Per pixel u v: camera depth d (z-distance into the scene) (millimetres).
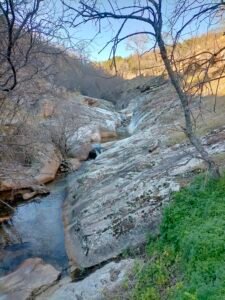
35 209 10664
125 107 33188
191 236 4531
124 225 6695
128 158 10852
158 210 6473
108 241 6641
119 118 28234
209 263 3994
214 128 9172
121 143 13789
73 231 8188
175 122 13031
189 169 7328
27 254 7828
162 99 20047
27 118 12242
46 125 15227
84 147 17000
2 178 10820
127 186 8227
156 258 5219
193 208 5445
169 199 6426
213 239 4270
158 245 5477
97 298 4977
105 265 6027
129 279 5062
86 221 7773
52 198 11492
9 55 4551
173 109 15469
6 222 9883
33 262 7090
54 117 16969
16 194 11461
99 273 5672
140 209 6801
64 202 10859
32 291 6031
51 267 6859
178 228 5145
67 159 15789
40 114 15430
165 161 8719
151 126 15156
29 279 6473
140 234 6305
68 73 14672
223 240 4211
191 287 3791
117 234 6648
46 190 11977
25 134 12094
